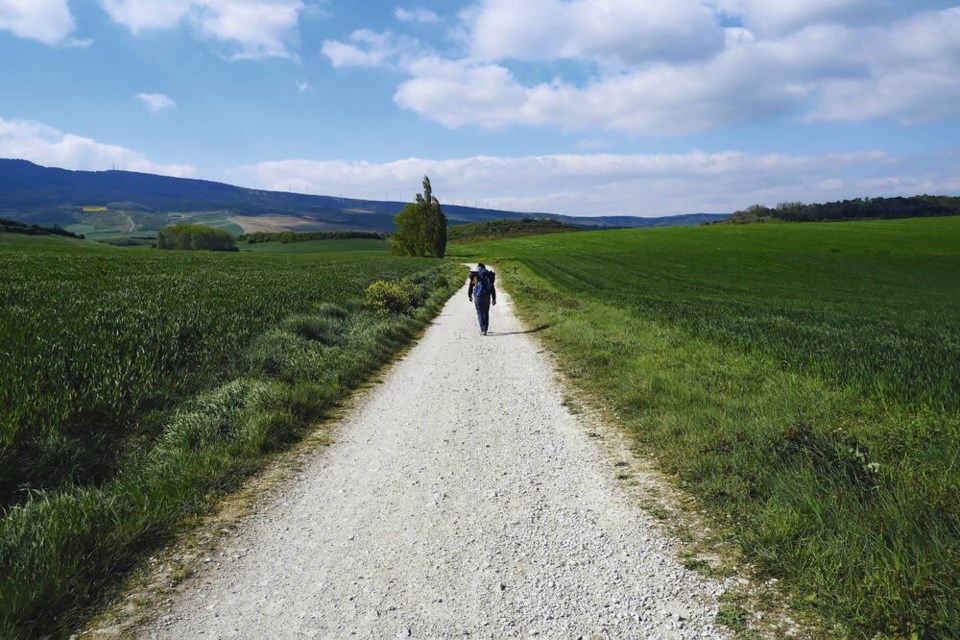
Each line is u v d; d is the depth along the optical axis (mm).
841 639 2840
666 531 4152
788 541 3660
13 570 3338
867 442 4852
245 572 3721
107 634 3088
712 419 6277
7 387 5707
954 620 2709
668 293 32344
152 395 6914
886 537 3418
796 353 9391
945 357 9102
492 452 6105
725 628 3004
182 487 4867
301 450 6250
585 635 3002
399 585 3533
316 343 11188
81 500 4312
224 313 12570
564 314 18344
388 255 89500
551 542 4059
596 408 7746
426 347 13805
